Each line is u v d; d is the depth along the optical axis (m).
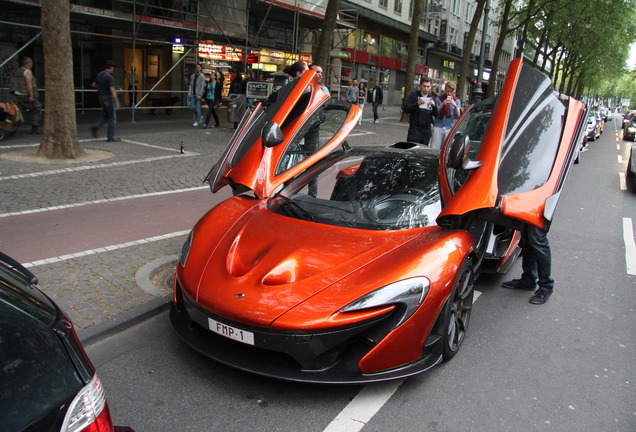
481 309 4.16
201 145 11.31
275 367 2.75
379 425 2.61
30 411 1.29
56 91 8.58
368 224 3.50
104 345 3.28
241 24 17.64
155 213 6.11
